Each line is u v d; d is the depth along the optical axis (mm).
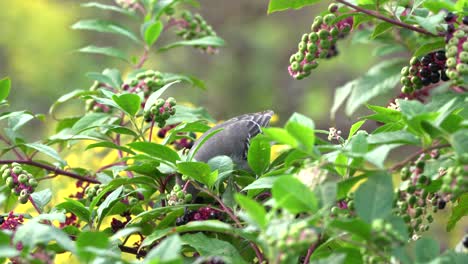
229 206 7090
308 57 7148
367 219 5203
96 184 8641
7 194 8773
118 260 5477
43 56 22531
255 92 26219
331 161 5809
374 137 5832
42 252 5395
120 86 9812
